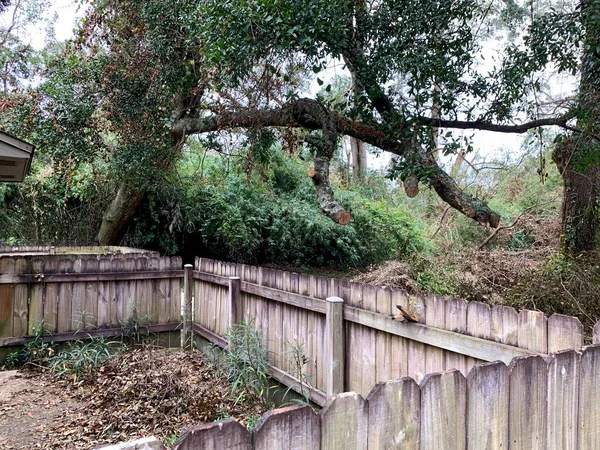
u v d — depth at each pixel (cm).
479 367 125
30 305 434
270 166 1130
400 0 489
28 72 1009
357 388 284
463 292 566
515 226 938
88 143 669
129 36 644
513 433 129
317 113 578
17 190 878
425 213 1263
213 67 542
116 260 478
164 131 675
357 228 1184
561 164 655
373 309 271
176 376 374
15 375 392
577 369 142
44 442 271
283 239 1109
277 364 362
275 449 97
